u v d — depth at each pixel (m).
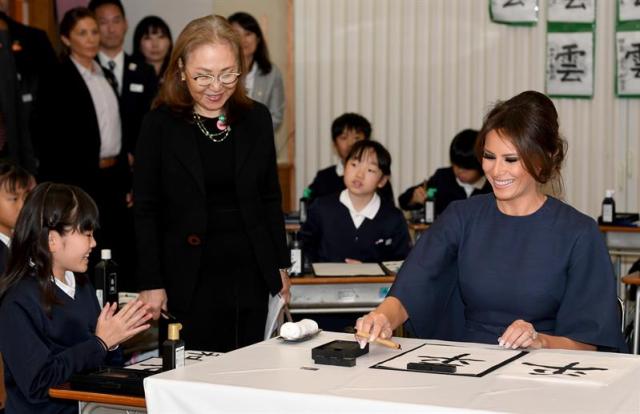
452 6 6.73
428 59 6.76
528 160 2.21
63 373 2.26
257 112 2.89
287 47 6.70
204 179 2.79
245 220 2.83
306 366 1.90
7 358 2.33
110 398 2.05
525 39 6.73
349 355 1.92
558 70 6.71
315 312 3.73
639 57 6.59
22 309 2.35
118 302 3.20
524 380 1.76
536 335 2.12
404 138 6.80
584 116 6.72
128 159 5.46
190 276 2.80
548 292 2.30
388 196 5.28
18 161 4.94
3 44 4.86
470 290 2.37
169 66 2.77
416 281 2.38
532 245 2.32
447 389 1.69
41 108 5.09
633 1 6.57
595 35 6.65
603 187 6.72
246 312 2.87
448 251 2.41
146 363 2.33
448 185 5.50
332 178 5.57
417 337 2.41
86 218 2.45
